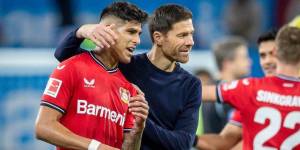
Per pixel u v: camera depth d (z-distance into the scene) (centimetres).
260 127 1516
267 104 1512
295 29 1531
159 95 1416
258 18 3931
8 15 3447
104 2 3756
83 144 1198
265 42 1736
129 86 1331
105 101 1274
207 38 3803
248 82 1545
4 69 2572
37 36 3453
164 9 1412
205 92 1566
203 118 2178
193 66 2847
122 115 1305
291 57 1509
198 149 1719
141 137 1306
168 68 1433
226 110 2144
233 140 1712
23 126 2583
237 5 3903
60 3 3416
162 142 1382
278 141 1500
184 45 1398
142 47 3278
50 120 1212
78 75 1257
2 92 2558
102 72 1288
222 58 2286
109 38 1209
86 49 1328
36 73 2633
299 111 1494
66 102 1239
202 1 3869
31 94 2614
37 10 3481
